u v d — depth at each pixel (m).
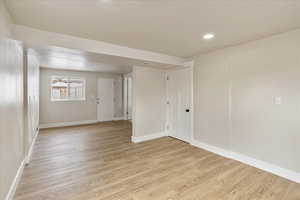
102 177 2.19
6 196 1.57
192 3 1.49
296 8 1.57
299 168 2.05
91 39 2.47
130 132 4.77
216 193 1.85
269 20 1.83
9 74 1.70
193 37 2.38
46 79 5.29
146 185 2.01
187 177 2.21
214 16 1.75
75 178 2.15
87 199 1.72
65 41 2.28
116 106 6.96
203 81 3.33
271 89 2.31
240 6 1.54
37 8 1.59
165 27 2.04
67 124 5.71
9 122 1.68
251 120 2.55
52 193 1.82
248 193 1.86
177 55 3.45
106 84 6.62
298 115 2.05
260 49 2.42
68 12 1.67
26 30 2.02
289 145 2.14
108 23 1.93
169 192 1.87
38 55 2.87
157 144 3.67
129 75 6.66
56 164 2.58
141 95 3.93
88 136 4.32
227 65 2.88
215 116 3.09
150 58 3.16
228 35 2.29
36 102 4.07
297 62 2.06
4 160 1.50
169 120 4.36
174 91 4.16
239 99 2.70
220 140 3.02
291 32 2.11
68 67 5.05
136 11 1.65
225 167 2.50
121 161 2.72
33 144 3.44
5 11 1.54
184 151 3.21
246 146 2.62
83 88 6.05
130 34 2.27
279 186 1.99
